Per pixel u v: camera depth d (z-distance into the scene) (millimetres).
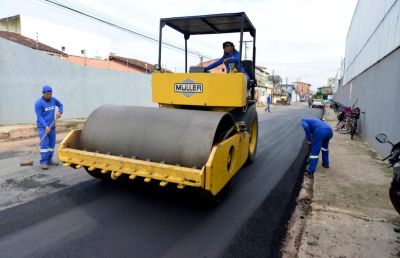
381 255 3170
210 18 5621
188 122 4164
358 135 12109
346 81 24812
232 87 4918
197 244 3354
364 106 11828
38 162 6434
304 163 7184
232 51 6012
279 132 12797
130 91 16906
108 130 4430
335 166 6660
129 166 3852
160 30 5809
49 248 3184
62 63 12492
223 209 4324
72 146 4535
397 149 3615
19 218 3826
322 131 5973
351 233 3613
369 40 11938
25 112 10961
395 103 7031
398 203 3430
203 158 3844
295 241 3496
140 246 3273
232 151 4516
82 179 5348
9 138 9000
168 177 3621
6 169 5871
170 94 5305
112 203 4363
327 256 3137
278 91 71500
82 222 3777
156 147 4070
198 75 5078
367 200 4637
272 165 6926
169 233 3578
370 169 6418
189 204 4426
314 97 73562
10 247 3178
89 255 3076
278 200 4742
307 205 4586
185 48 6953
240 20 5469
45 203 4305
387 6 8711
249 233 3648
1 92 10156
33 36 29344
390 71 7734
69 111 13062
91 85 14164
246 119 5867
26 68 10898
